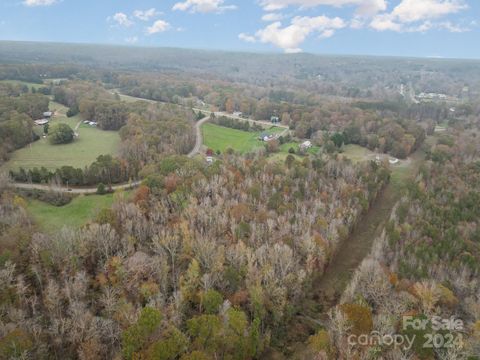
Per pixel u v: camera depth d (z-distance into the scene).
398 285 85.50
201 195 121.44
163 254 90.81
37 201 125.62
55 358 65.38
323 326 83.94
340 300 87.25
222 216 108.06
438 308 77.75
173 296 79.56
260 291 78.12
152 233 101.31
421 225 113.06
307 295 94.06
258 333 73.25
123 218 102.75
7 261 77.25
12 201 113.69
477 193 133.75
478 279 91.81
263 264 88.44
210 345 64.88
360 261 109.62
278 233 103.38
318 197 128.88
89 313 70.62
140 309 71.12
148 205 113.00
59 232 94.88
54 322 68.50
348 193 131.38
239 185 129.62
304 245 96.94
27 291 78.69
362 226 130.38
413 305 78.62
